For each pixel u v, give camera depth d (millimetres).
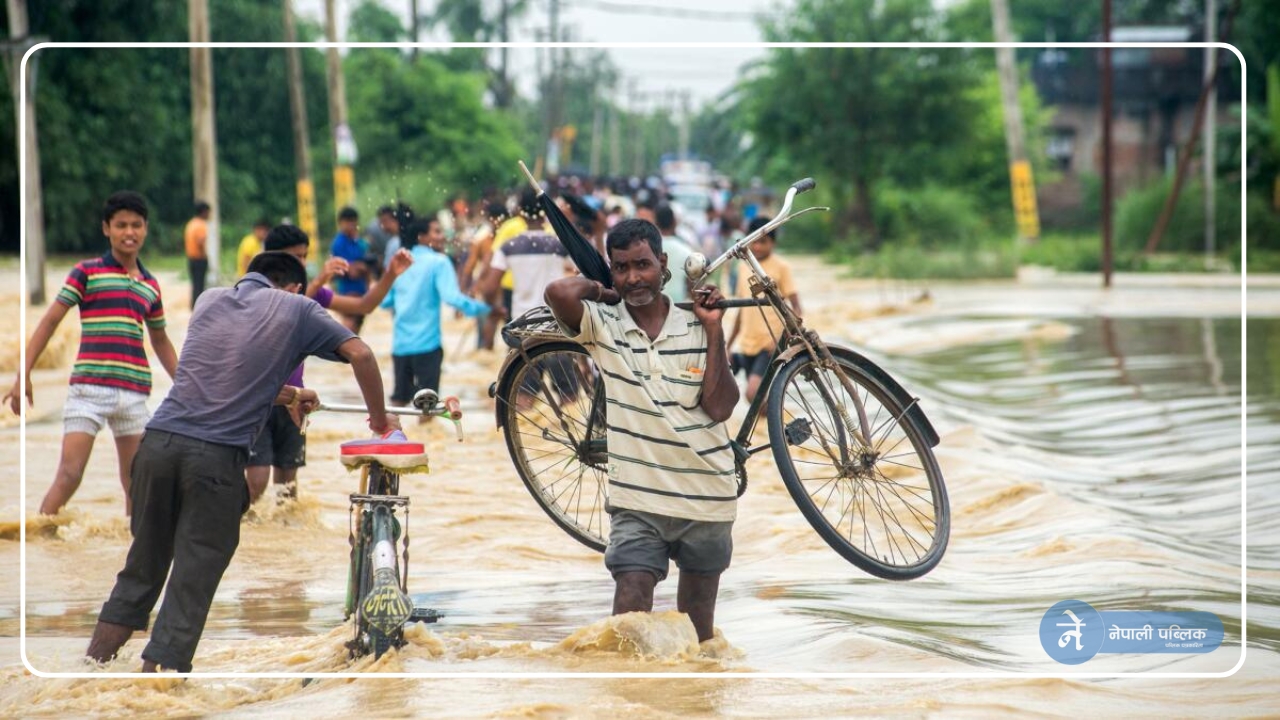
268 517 12570
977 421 18297
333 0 50812
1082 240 59000
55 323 11648
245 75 67875
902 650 7895
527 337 8422
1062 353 26141
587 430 8625
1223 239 56312
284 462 12633
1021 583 10234
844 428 8266
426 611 8398
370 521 7926
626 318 7805
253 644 8617
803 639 8414
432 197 44156
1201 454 15703
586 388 8688
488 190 32312
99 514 12805
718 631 8289
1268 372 22406
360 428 18000
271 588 10430
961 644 8289
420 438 17016
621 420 7781
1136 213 57219
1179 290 41875
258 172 68188
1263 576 10570
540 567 11289
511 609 9617
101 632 7883
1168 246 56562
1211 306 35781
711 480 7781
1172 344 26984
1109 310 34875
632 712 6504
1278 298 38094
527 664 7516
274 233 12312
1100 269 51125
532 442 8969
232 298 8078
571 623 9125
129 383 11969
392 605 7305
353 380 22906
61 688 7418
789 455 7805
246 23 67562
